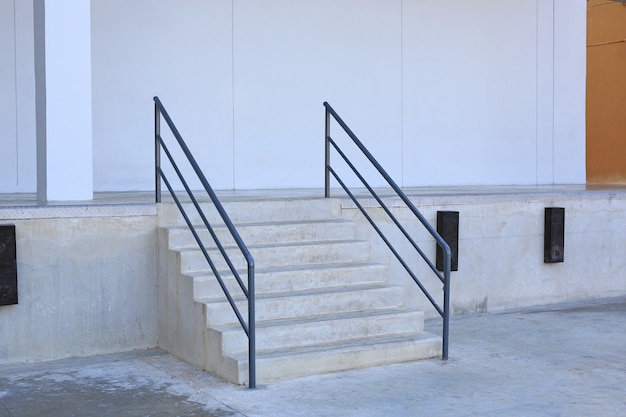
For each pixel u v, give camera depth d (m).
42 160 7.35
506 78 12.65
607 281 10.06
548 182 13.13
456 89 12.18
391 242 8.24
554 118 13.16
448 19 12.06
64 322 6.63
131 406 5.29
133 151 9.81
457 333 7.79
